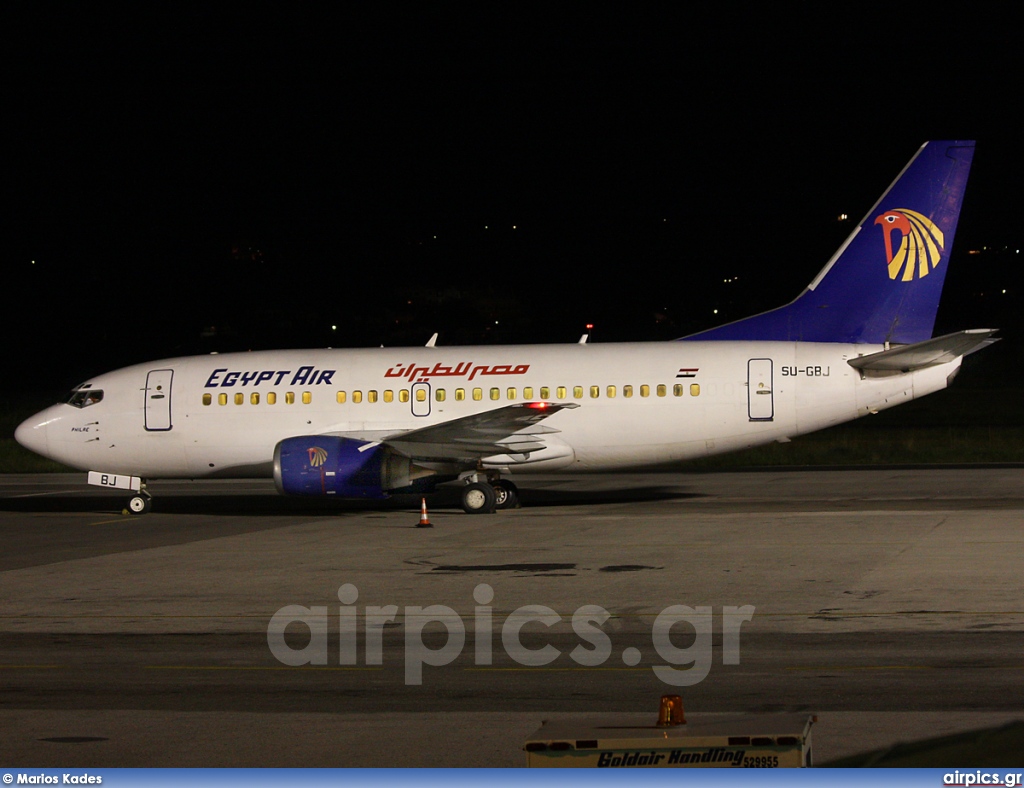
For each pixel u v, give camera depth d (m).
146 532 73.25
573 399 80.75
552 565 54.91
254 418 84.25
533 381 81.56
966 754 13.70
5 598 49.91
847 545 58.59
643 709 30.45
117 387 86.19
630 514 76.31
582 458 81.38
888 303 81.44
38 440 86.19
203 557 60.69
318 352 86.94
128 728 29.70
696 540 62.09
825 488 90.94
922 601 43.97
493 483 82.69
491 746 27.28
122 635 41.84
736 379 79.31
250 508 88.00
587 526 69.75
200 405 84.88
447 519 76.19
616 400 80.12
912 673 33.44
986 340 75.00
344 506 87.69
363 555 59.81
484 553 59.44
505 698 32.09
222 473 86.50
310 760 26.44
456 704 31.55
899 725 28.06
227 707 31.69
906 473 102.25
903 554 55.22
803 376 78.81
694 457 81.69
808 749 18.19
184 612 45.88
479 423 75.50
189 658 38.00
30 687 34.44
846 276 81.81
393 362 84.56
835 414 79.19
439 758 26.39
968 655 35.47
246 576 54.03
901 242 81.12
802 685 32.50
